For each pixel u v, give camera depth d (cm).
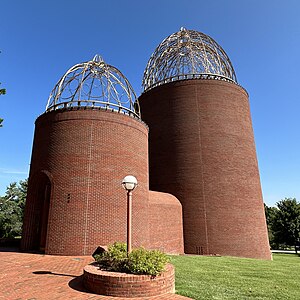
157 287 773
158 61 3056
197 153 2414
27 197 1831
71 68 1980
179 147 2486
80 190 1587
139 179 1814
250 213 2345
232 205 2295
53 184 1617
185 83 2630
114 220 1600
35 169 1764
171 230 2117
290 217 4084
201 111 2523
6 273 1027
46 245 1517
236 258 1805
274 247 5522
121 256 869
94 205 1579
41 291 789
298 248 4869
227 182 2344
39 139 1814
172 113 2614
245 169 2455
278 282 979
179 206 2286
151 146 2702
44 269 1105
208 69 2758
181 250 2186
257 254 2266
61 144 1677
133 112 1930
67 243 1498
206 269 1235
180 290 828
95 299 723
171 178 2456
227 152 2423
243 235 2253
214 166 2367
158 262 807
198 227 2239
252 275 1109
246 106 2734
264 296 779
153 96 2809
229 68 3005
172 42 3038
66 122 1712
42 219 1788
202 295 771
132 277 761
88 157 1648
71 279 931
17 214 4459
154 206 2019
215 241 2194
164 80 2830
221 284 924
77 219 1536
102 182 1631
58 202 1576
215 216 2247
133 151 1820
